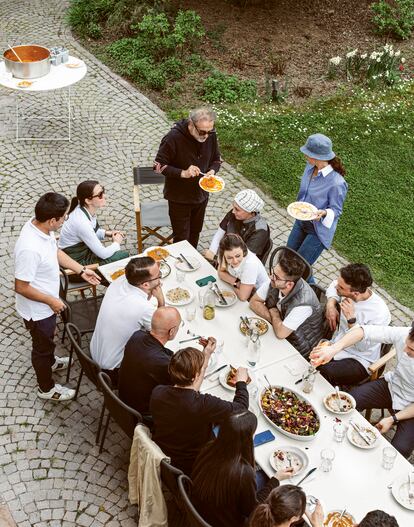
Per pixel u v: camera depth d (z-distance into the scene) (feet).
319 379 16.39
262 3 42.70
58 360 19.74
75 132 31.24
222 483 12.30
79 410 18.65
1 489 16.37
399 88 37.40
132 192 27.94
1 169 28.30
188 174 21.34
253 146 31.58
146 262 16.46
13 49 29.86
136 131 31.83
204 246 25.66
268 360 16.85
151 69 36.19
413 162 31.71
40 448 17.46
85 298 20.90
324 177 21.45
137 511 16.14
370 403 17.48
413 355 16.07
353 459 14.49
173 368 13.92
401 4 43.91
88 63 36.88
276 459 14.32
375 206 28.60
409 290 24.52
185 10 41.29
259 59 38.75
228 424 12.11
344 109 35.17
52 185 27.73
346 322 18.34
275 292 18.12
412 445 16.60
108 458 17.38
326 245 22.18
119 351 16.96
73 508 16.10
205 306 18.17
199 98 35.06
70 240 20.52
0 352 20.18
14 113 32.09
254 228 20.33
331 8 43.62
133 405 15.83
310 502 13.44
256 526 11.49
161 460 13.70
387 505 13.60
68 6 43.24
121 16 39.42
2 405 18.54
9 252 24.12
